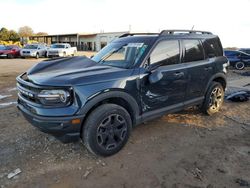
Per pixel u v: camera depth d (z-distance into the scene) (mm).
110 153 3182
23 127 4121
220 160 3176
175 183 2684
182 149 3477
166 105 3814
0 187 2562
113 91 3043
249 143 3701
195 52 4285
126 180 2725
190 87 4156
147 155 3283
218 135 3992
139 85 3314
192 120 4656
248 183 2691
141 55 3484
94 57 4121
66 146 3469
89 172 2861
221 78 4965
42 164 3008
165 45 3736
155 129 4176
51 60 3881
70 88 2752
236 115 5020
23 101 3104
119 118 3186
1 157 3145
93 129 2941
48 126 2752
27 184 2625
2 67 14328
